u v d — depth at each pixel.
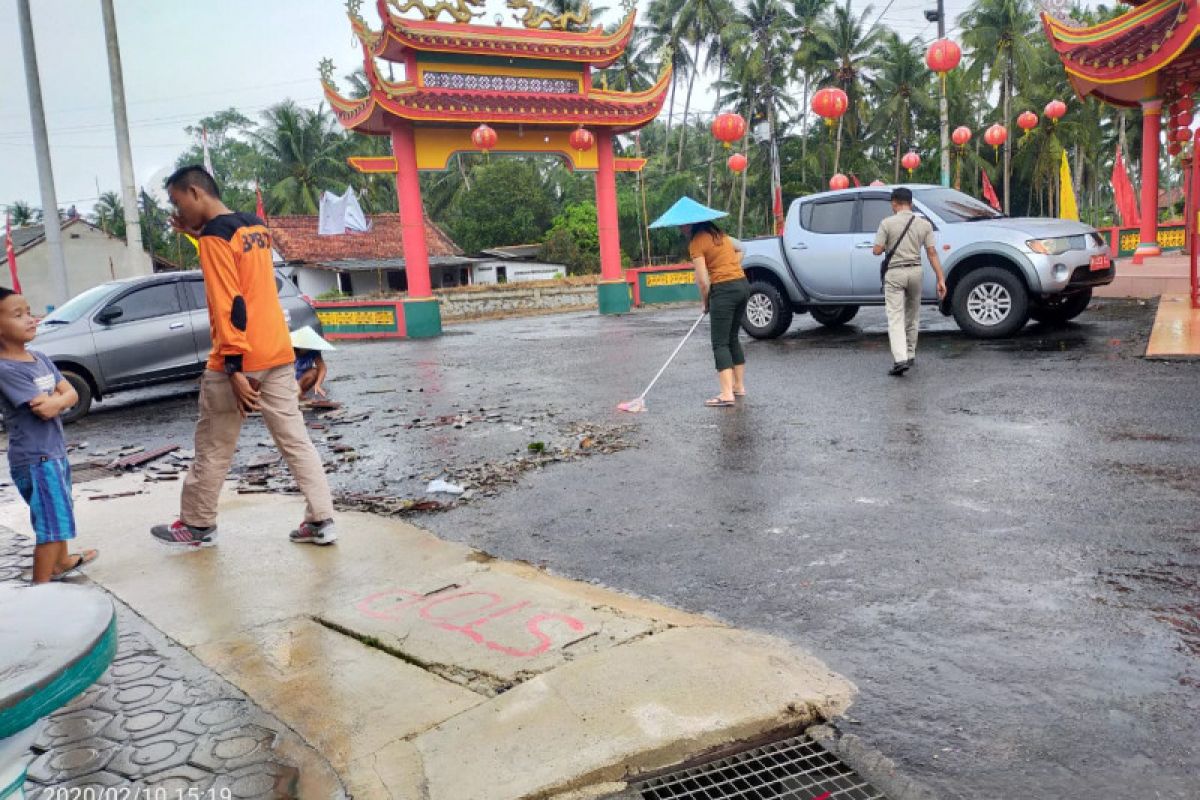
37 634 1.12
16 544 4.77
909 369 7.94
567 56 16.83
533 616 3.27
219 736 2.57
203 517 4.38
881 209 9.94
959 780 2.18
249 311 4.03
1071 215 19.78
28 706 0.98
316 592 3.71
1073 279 8.86
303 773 2.35
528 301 25.02
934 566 3.51
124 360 9.65
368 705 2.71
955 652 2.81
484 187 48.22
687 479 5.07
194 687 2.89
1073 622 2.94
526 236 48.47
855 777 2.27
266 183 48.69
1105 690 2.52
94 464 6.89
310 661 3.05
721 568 3.69
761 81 47.75
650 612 3.27
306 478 4.27
